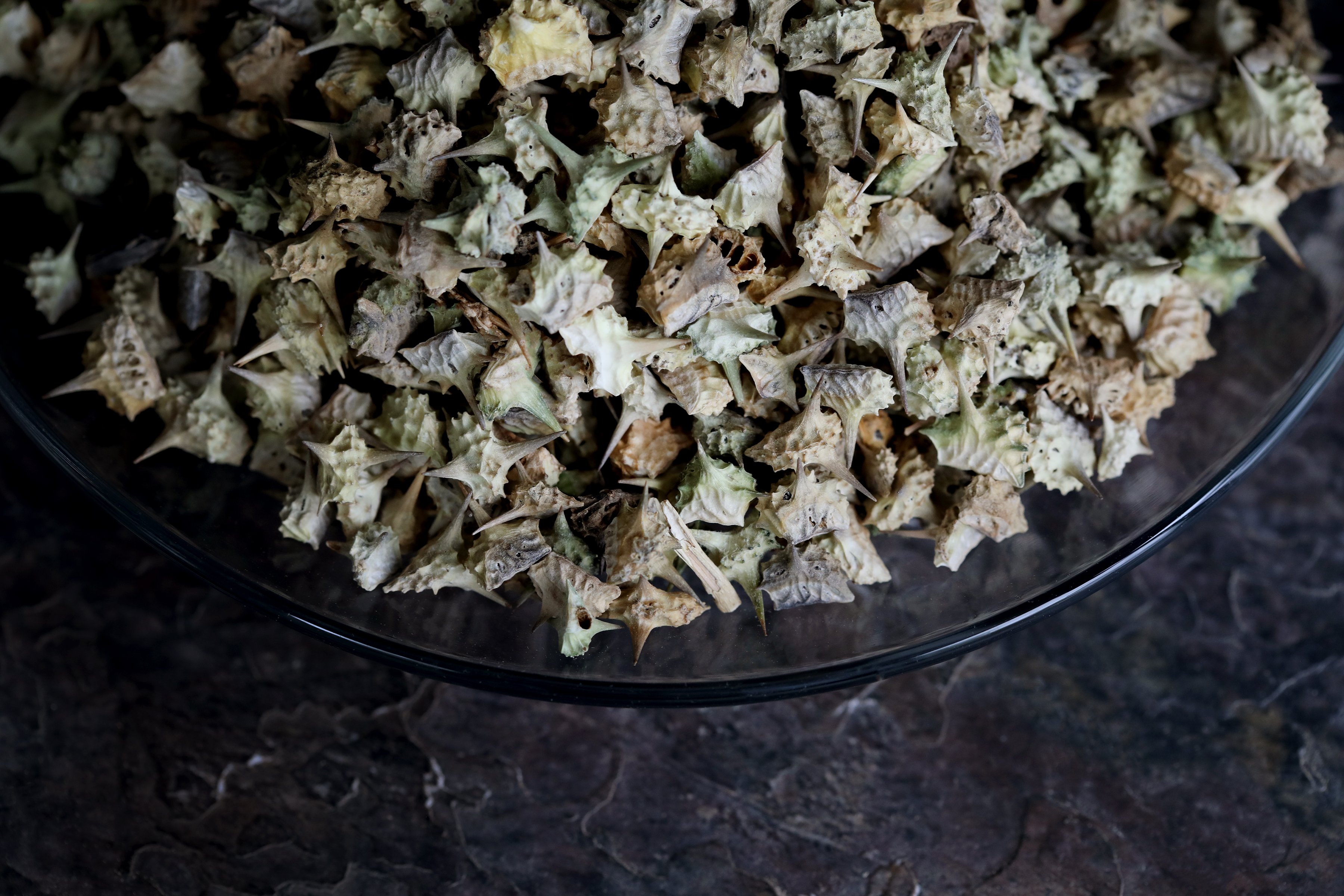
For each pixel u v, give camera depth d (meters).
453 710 0.18
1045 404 0.16
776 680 0.16
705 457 0.15
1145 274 0.16
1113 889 0.17
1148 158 0.17
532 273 0.15
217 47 0.16
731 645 0.16
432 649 0.16
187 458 0.17
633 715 0.18
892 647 0.16
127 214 0.17
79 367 0.17
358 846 0.17
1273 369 0.17
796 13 0.15
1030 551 0.16
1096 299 0.16
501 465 0.15
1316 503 0.18
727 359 0.15
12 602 0.18
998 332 0.15
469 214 0.15
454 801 0.17
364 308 0.15
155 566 0.19
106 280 0.17
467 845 0.17
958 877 0.17
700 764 0.18
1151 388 0.16
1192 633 0.18
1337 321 0.17
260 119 0.16
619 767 0.18
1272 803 0.17
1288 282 0.17
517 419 0.15
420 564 0.16
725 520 0.15
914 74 0.15
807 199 0.15
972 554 0.16
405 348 0.15
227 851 0.17
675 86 0.15
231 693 0.18
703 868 0.17
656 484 0.16
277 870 0.17
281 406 0.16
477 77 0.15
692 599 0.16
